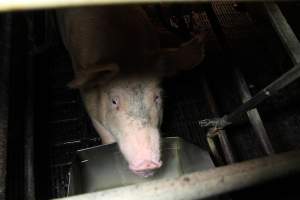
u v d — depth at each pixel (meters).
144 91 0.75
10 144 0.73
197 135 1.04
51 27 1.15
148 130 0.71
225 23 1.33
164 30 1.17
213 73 1.17
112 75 0.73
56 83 1.12
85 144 1.00
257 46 1.25
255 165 0.33
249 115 0.77
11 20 0.93
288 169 0.33
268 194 0.92
